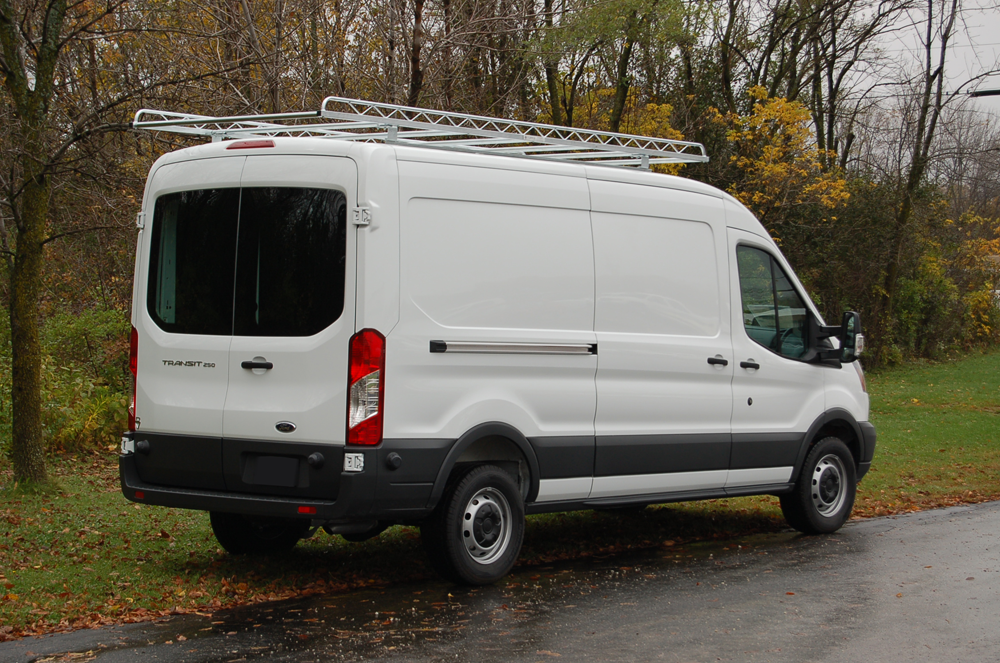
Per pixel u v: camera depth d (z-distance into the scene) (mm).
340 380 5469
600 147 6992
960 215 36438
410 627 5055
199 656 4500
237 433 5723
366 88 14922
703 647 4785
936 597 5859
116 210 10250
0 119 9297
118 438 11578
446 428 5715
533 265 6211
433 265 5734
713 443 7254
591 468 6520
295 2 13578
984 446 14203
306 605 5500
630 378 6742
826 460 8156
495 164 6113
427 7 15438
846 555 7184
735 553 7254
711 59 26625
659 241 6992
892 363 29656
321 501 5473
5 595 5371
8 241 12445
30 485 8500
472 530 5949
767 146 21891
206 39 13234
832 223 25328
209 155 6016
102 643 4688
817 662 4570
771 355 7727
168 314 6082
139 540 7051
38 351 8633
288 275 5684
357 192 5523
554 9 17906
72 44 11492
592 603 5641
